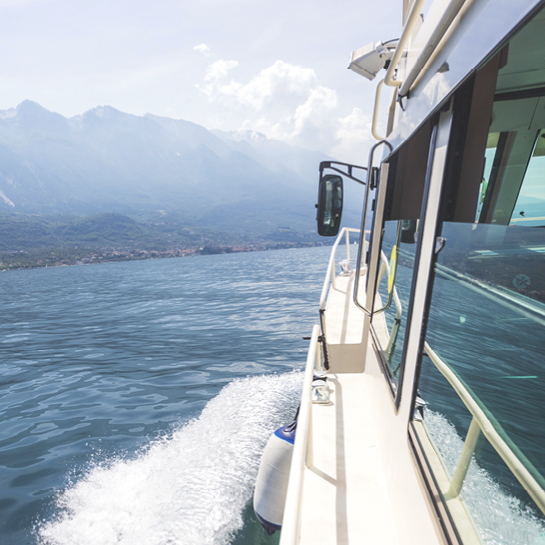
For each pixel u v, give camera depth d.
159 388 9.03
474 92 0.98
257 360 11.08
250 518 3.83
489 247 0.82
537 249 0.73
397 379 1.68
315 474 2.02
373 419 2.48
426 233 1.21
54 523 4.12
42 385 10.07
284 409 6.55
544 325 0.69
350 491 1.88
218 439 5.57
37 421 7.50
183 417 6.89
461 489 0.84
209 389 8.55
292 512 0.92
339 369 3.37
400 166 1.90
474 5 0.77
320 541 1.60
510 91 0.96
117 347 14.27
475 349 0.83
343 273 7.34
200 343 14.16
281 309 22.09
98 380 10.13
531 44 0.81
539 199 1.00
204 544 3.54
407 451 1.33
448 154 1.03
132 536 3.73
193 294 32.59
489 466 0.75
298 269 57.84
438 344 1.04
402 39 1.22
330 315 4.43
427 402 1.13
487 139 1.01
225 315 20.89
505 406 0.74
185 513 3.97
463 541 0.81
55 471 5.36
